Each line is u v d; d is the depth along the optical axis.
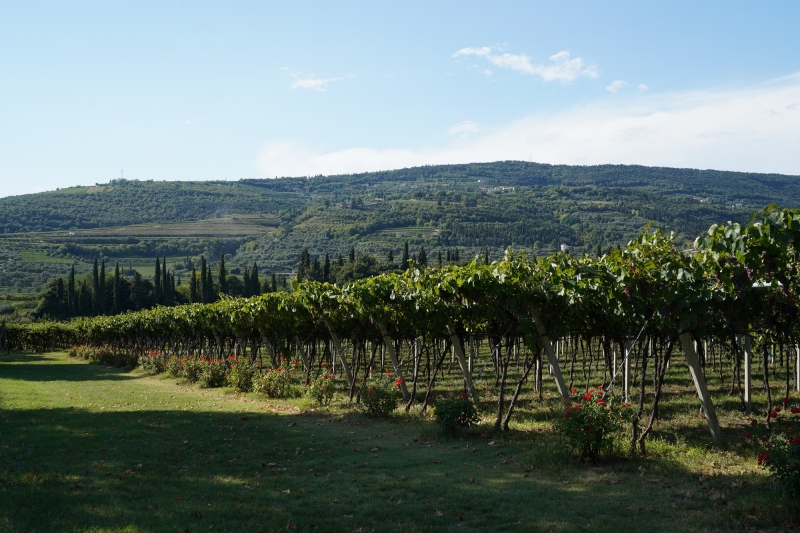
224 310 24.30
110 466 8.95
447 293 13.09
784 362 21.31
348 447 10.35
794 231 7.50
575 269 10.55
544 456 8.84
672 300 8.81
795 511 6.13
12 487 7.71
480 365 25.06
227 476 8.42
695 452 8.92
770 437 8.63
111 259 144.88
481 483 7.86
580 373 20.72
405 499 7.29
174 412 14.88
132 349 40.44
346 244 148.00
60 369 33.69
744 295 8.97
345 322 17.56
